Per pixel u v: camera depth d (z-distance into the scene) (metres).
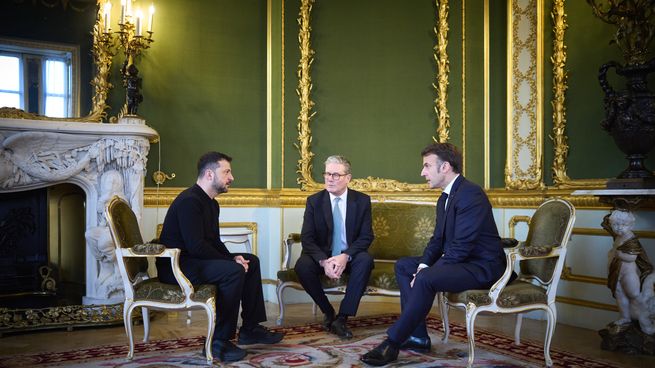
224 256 3.52
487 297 3.13
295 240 4.51
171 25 5.22
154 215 5.10
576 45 4.68
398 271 3.63
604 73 3.81
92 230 4.29
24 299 4.39
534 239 3.50
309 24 5.47
